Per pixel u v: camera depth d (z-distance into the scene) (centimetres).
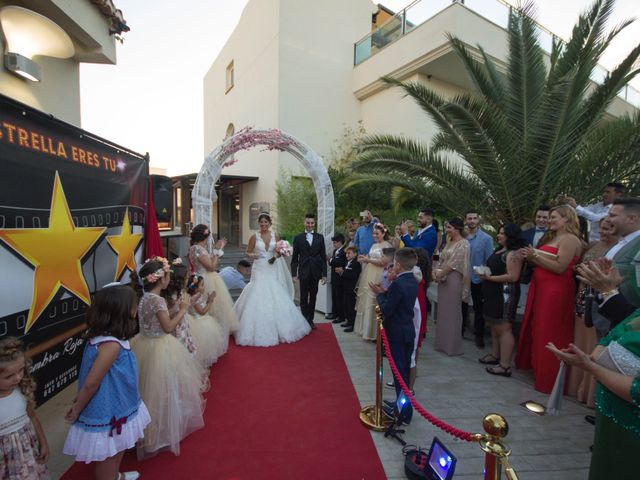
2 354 190
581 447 296
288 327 539
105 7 493
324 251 606
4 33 383
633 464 164
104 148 368
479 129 566
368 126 1301
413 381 366
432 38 1009
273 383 408
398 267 335
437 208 916
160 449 290
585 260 342
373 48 1248
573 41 538
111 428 222
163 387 286
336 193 1072
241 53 1487
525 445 297
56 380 297
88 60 536
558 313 373
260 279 555
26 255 262
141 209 444
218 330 455
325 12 1262
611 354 170
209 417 339
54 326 293
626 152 528
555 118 526
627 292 224
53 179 290
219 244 516
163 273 297
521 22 568
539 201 568
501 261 427
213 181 653
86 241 333
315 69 1252
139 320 295
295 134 1222
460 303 489
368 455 285
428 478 247
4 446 195
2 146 242
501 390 393
